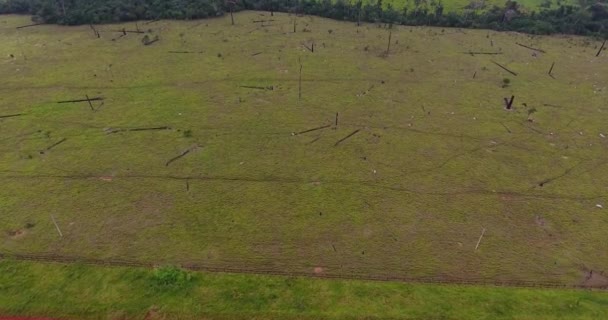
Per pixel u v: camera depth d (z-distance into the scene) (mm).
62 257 22562
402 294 20969
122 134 33594
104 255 22812
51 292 20500
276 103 39094
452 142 33875
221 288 20969
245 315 19766
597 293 21359
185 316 19625
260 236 24438
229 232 24641
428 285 21609
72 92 40031
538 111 38969
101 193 27250
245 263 22656
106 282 21078
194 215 25750
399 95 41281
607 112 39188
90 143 32344
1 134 33125
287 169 30156
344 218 25922
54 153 31031
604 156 32625
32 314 19578
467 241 24531
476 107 39406
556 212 26859
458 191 28453
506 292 21281
